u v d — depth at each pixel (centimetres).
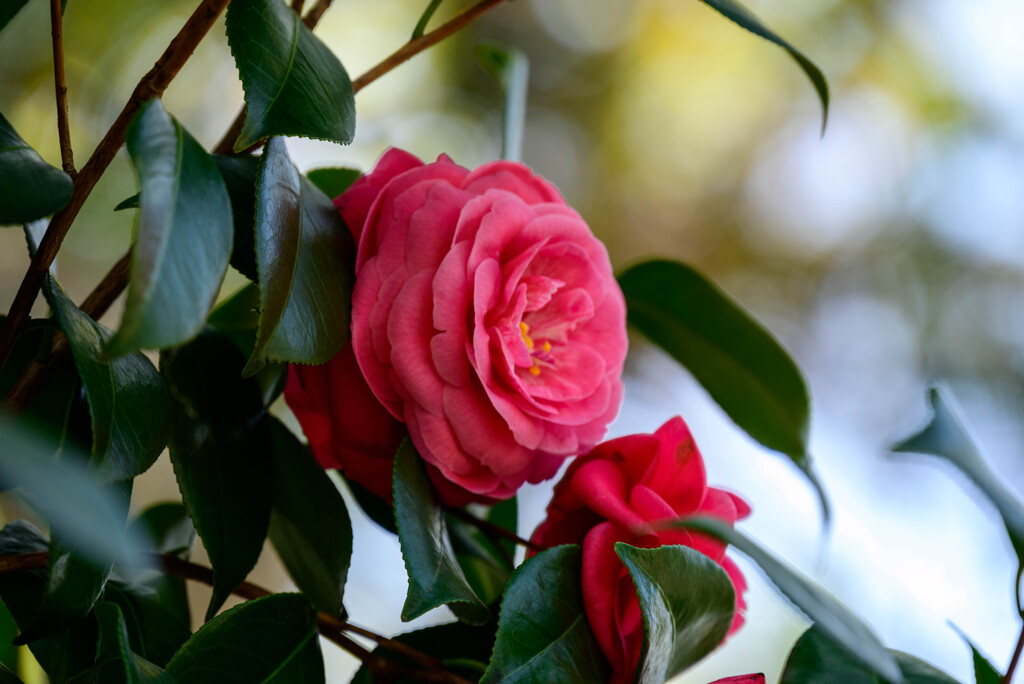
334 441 64
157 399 58
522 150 210
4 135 55
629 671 60
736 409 75
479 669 63
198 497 61
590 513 64
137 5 155
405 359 61
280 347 58
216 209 54
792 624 146
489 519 72
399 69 191
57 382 60
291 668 61
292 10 61
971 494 65
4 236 129
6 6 59
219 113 165
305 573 67
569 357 65
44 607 57
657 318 74
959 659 141
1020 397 203
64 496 52
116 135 57
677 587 59
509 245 63
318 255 60
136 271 52
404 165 64
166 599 69
